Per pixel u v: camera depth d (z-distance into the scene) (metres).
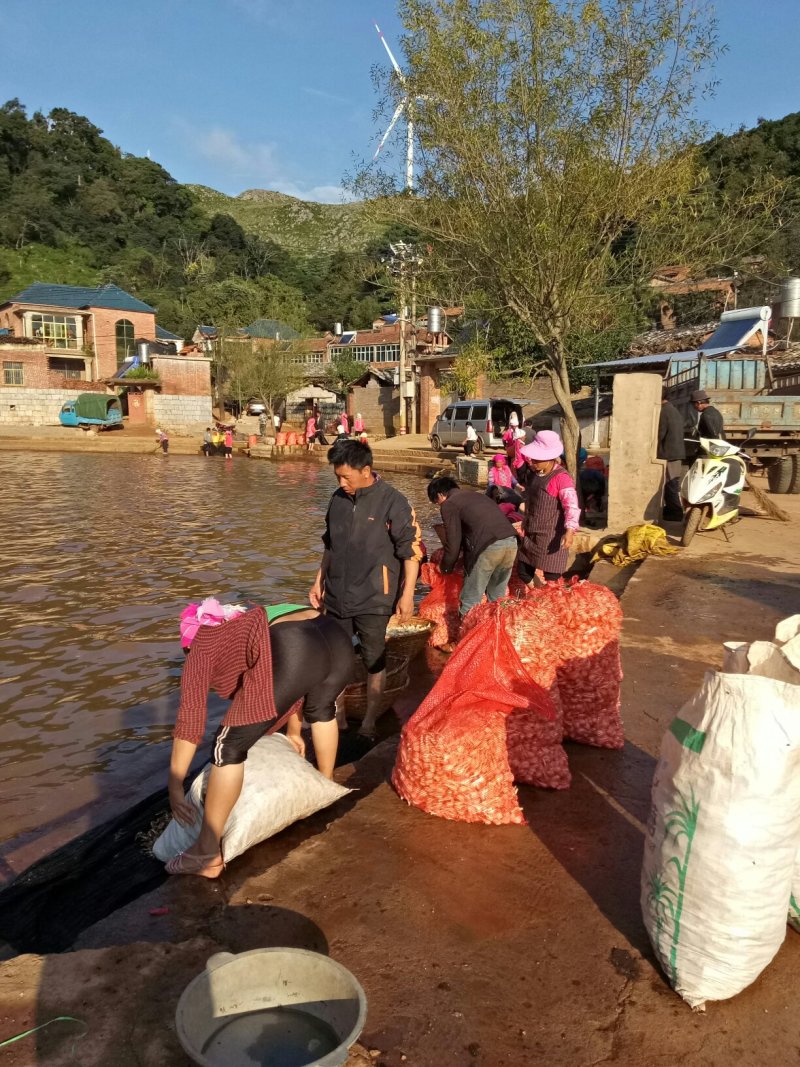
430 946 2.59
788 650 2.47
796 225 29.38
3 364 47.16
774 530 10.66
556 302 13.70
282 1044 2.13
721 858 2.24
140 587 9.23
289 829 3.45
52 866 3.54
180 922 2.73
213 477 24.52
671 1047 2.19
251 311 84.38
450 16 12.76
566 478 6.25
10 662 6.50
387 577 4.60
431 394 37.03
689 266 14.18
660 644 5.84
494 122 12.88
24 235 110.56
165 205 135.88
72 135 134.62
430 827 3.34
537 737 3.67
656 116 12.75
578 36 12.52
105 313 55.06
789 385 19.39
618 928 2.69
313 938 2.62
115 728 5.20
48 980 2.32
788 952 2.58
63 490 20.23
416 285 14.86
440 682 3.65
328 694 3.61
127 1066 2.02
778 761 2.20
